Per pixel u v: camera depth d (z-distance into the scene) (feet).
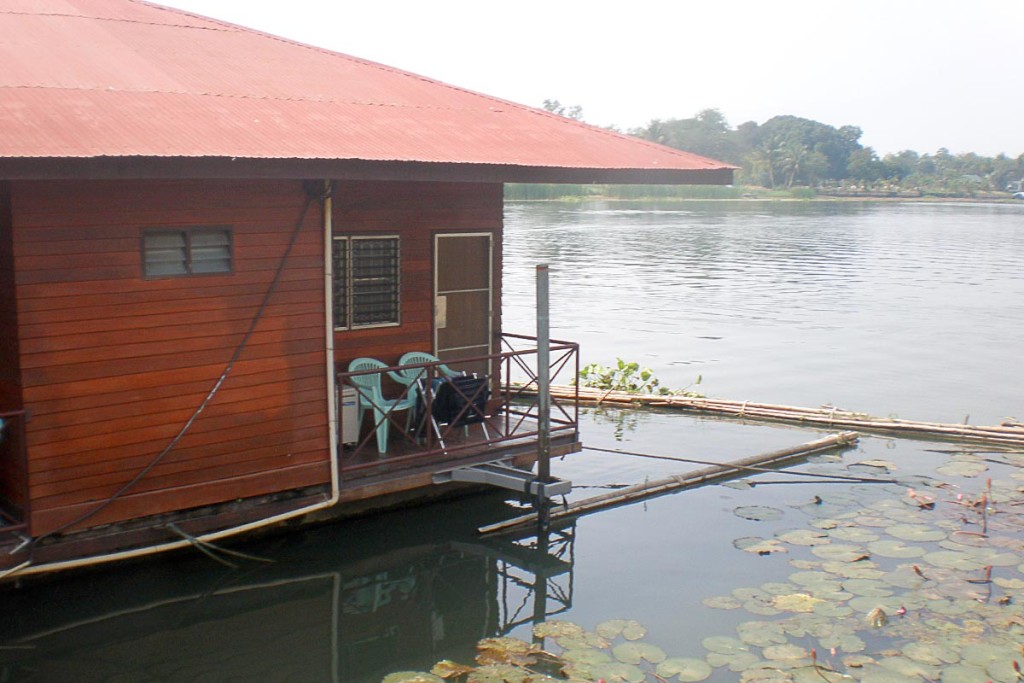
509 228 195.62
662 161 35.27
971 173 570.05
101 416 25.25
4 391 25.46
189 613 26.94
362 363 32.01
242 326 27.37
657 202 368.07
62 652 24.63
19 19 32.07
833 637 24.85
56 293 24.29
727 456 43.27
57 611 26.61
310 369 28.78
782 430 48.21
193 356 26.61
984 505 35.09
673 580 29.17
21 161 21.43
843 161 551.18
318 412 29.09
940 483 38.58
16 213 23.53
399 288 33.40
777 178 501.56
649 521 34.53
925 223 242.17
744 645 24.58
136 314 25.53
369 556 30.99
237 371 27.40
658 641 24.99
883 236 190.39
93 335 24.91
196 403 26.78
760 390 58.23
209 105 28.45
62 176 22.03
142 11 37.09
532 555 31.32
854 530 32.83
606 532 33.45
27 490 24.27
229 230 26.89
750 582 28.89
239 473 27.73
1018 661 23.53
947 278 118.21
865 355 69.46
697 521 34.45
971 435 45.83
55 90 26.45
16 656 24.31
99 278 24.88
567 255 140.05
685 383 59.93
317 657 24.81
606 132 38.91
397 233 33.17
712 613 26.68
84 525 25.25
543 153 32.37
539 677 22.82
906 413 52.75
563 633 25.32
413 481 31.01
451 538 32.55
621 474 40.57
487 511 34.96
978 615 25.98
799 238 181.47
